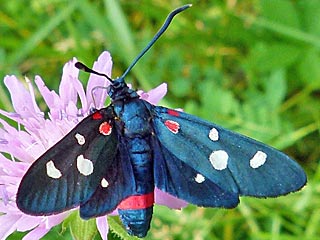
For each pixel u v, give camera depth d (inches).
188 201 4.2
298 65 6.3
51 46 6.6
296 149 6.2
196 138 4.3
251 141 4.2
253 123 5.9
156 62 6.5
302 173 4.1
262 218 5.9
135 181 4.2
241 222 5.9
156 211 5.7
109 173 4.2
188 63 6.6
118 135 4.2
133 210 4.1
